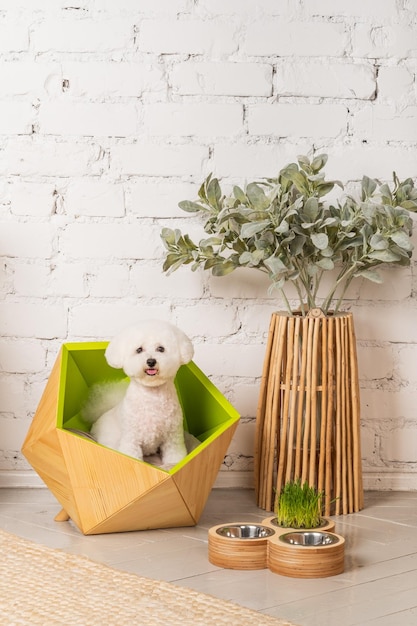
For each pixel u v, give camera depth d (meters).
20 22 2.85
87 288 2.92
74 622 1.83
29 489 2.92
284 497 2.33
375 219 2.54
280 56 2.87
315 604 1.94
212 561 2.21
